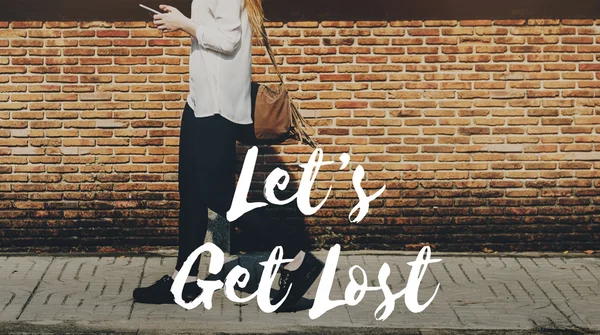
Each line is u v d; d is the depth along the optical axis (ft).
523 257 29.37
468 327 21.66
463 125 29.45
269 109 22.56
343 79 29.27
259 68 29.25
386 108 29.37
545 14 29.25
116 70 29.04
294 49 29.17
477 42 29.25
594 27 29.30
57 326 21.35
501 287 25.46
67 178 29.27
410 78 29.30
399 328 21.58
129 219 29.48
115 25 28.94
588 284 25.86
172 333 21.12
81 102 29.07
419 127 29.45
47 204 29.32
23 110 29.04
